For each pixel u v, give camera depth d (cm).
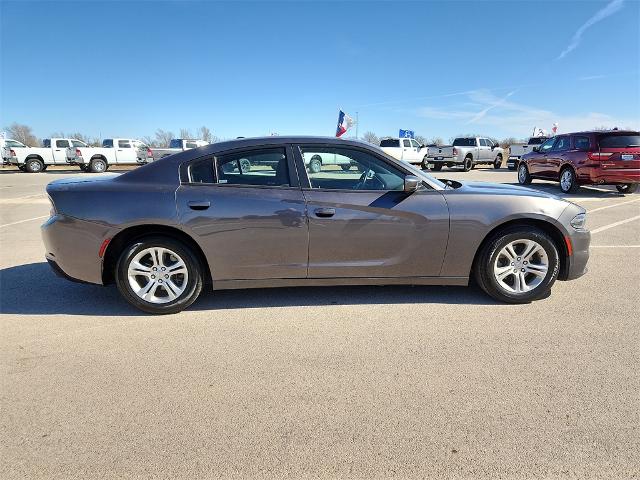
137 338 345
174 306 387
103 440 229
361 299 422
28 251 627
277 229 378
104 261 381
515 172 2359
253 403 260
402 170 397
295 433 233
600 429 233
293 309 400
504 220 392
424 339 338
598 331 349
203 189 377
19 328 364
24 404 260
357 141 400
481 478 201
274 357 313
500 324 363
